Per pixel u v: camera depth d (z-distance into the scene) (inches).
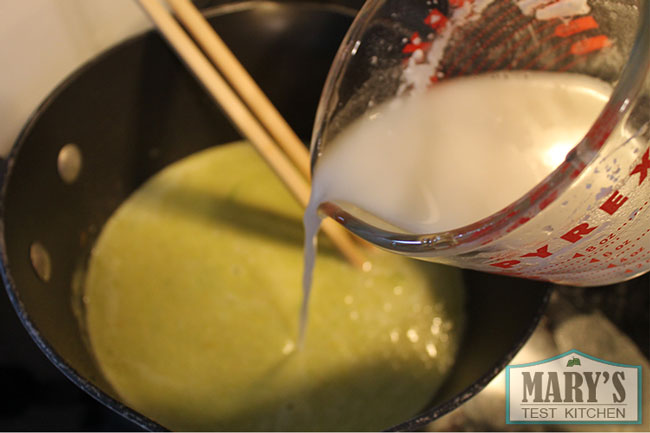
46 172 11.2
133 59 11.8
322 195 9.7
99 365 11.4
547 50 9.8
